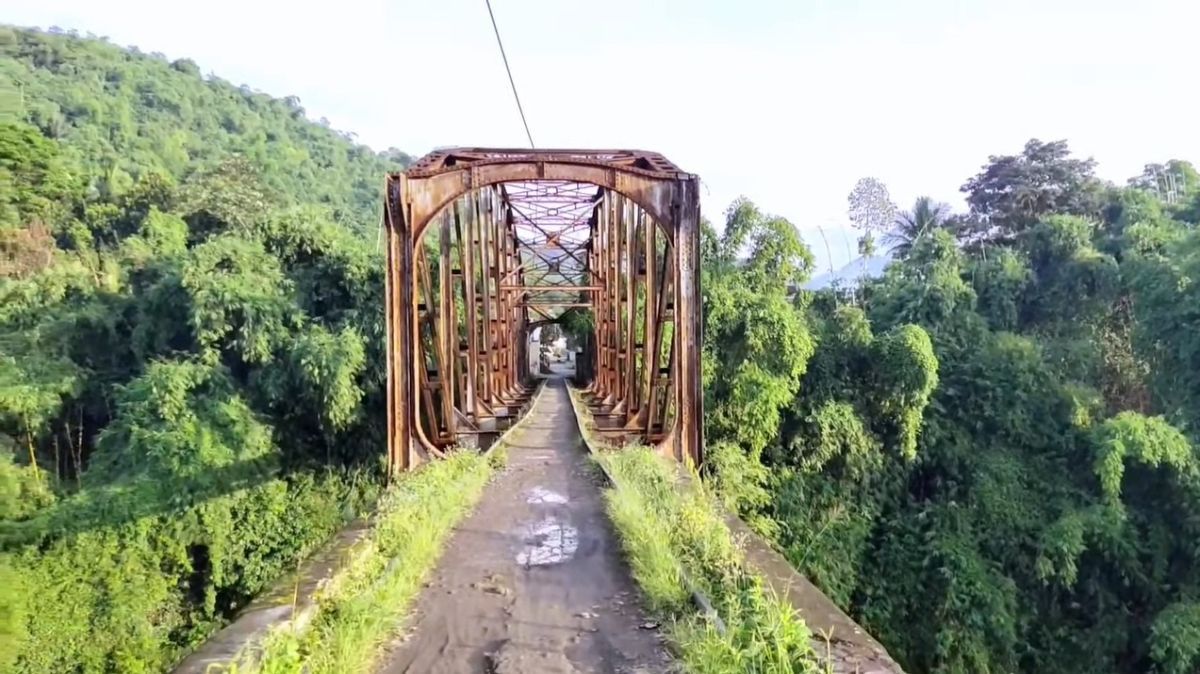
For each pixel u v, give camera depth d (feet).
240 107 336.29
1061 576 77.51
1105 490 80.33
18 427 86.38
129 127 240.12
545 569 22.49
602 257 81.25
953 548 81.41
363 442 91.35
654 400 45.03
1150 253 99.30
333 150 352.08
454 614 18.69
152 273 105.19
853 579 83.10
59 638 66.39
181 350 90.89
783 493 87.97
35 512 75.92
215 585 76.59
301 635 14.99
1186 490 77.77
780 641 12.92
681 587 18.83
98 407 91.71
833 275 141.69
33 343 91.20
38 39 282.36
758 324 86.63
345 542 21.74
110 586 69.67
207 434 77.61
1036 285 110.11
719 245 102.06
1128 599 79.77
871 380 94.43
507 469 41.29
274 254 94.22
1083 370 96.89
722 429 87.66
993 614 75.87
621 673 15.19
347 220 172.04
